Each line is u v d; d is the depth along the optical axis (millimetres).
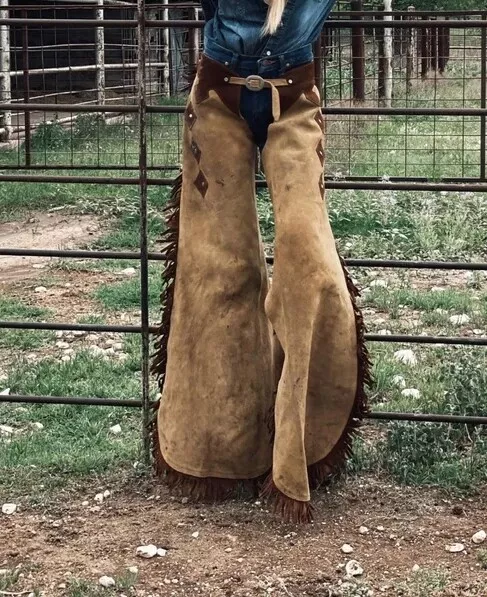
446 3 23766
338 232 9820
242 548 4051
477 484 4566
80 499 4508
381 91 15344
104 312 7668
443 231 9695
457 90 18766
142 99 4629
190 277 4285
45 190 11914
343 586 3723
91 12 21109
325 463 4336
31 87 21188
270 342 4359
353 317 4203
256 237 4273
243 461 4355
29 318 7484
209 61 4074
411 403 5461
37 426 5406
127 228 10508
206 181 4191
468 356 6168
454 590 3738
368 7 22344
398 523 4246
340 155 12672
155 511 4371
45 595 3746
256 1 3990
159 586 3791
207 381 4309
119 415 5555
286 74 4012
